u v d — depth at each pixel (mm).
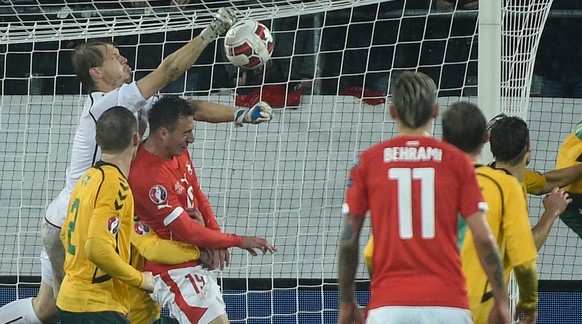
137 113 19000
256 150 33312
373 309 13422
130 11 29172
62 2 30594
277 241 29438
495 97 19484
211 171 32625
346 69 34688
